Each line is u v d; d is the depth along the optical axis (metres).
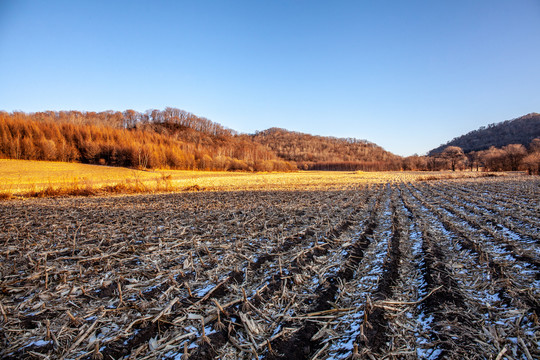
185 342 3.24
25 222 10.15
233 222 9.70
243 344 3.25
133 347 3.25
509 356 2.94
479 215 10.45
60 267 5.60
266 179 41.00
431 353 3.06
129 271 5.38
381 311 3.89
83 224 9.77
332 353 3.11
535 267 5.21
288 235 7.82
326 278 5.07
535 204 12.59
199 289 4.67
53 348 3.22
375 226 9.28
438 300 4.13
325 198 16.56
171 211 12.28
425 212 11.49
